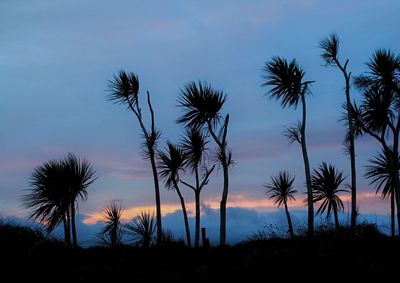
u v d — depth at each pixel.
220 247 12.12
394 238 10.91
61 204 9.88
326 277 8.38
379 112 14.04
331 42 15.09
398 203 13.04
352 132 14.22
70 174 9.83
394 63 14.25
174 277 8.91
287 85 14.37
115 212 11.86
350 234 11.67
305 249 10.34
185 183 16.52
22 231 9.11
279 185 17.81
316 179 15.52
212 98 14.15
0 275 7.63
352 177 13.61
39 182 9.82
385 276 8.17
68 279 8.10
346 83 14.87
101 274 8.60
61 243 9.66
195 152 16.42
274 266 9.20
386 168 13.86
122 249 10.91
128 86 17.67
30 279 7.81
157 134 17.55
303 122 14.52
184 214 16.86
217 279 8.72
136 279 8.62
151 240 11.79
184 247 11.38
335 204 15.33
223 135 14.40
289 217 17.64
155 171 17.23
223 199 13.86
